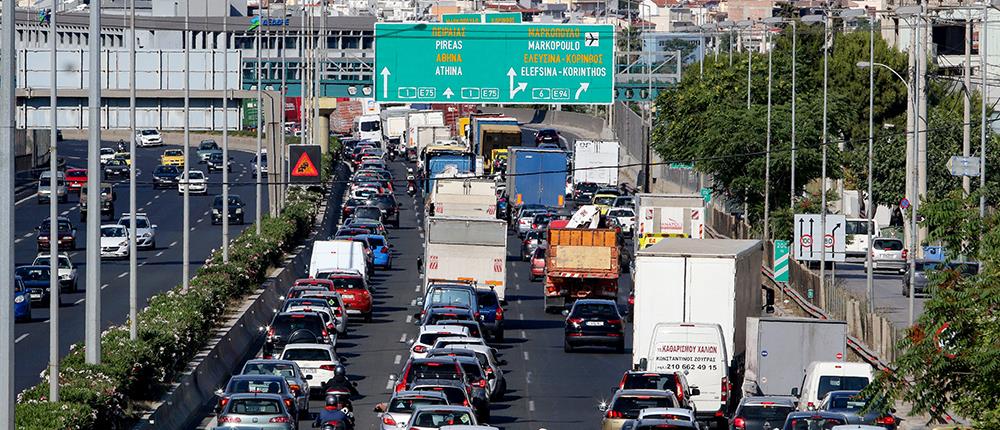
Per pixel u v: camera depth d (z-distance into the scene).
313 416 96.38
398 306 159.00
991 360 54.06
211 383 111.38
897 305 153.62
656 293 109.06
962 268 59.56
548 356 129.62
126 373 91.62
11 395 56.78
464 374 94.62
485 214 187.88
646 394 85.56
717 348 97.88
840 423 77.00
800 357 103.69
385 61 177.00
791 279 173.12
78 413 78.31
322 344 106.06
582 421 98.06
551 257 155.25
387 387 109.81
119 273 175.00
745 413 84.75
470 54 177.12
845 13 157.25
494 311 137.25
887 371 57.88
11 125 57.72
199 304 122.38
